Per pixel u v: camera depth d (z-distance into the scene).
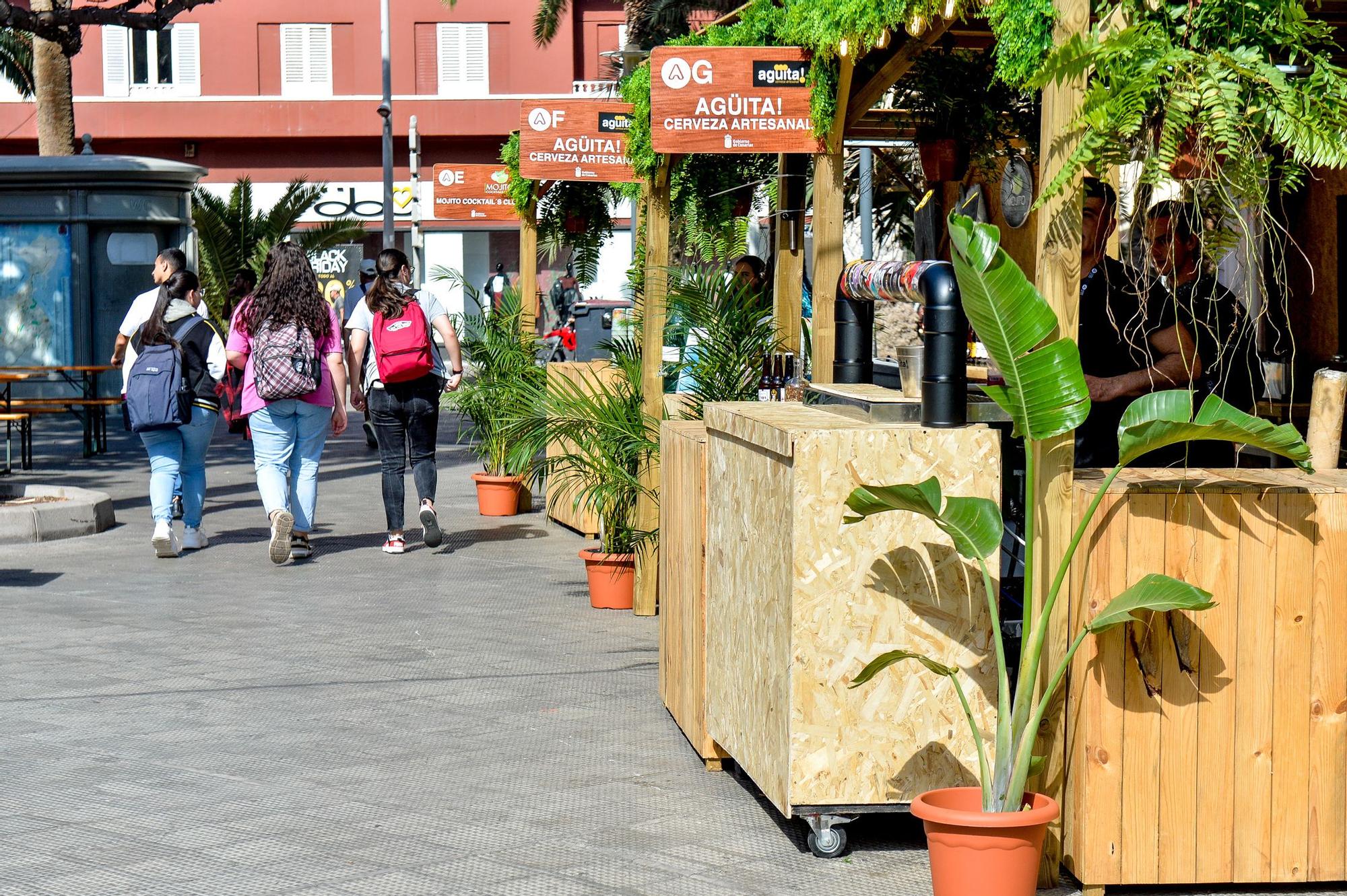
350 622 9.12
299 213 28.66
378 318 11.41
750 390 8.46
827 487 5.12
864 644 5.17
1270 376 9.28
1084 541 4.93
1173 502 4.90
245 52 45.88
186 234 24.16
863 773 5.20
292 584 10.41
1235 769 4.95
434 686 7.60
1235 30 4.63
